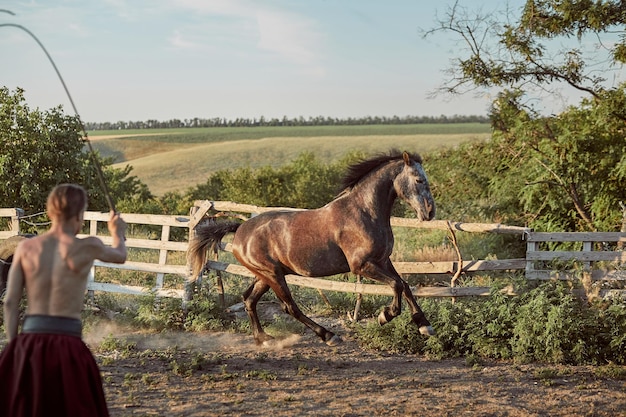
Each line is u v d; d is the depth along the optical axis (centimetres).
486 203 2008
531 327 808
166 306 1000
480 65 1652
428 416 601
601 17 1491
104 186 458
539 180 1683
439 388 695
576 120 1669
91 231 1119
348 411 611
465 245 1680
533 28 1587
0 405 394
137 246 1060
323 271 842
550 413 614
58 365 394
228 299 1065
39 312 405
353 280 1175
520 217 1784
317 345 894
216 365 787
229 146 11075
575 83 1644
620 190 1597
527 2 1603
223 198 3844
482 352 830
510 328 842
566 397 664
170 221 1041
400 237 1853
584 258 888
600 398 661
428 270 924
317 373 756
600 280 877
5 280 976
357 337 927
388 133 15400
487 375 749
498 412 614
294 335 934
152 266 1042
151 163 9562
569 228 1706
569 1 1526
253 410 611
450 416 601
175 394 659
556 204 1656
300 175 3878
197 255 943
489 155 2109
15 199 2314
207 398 648
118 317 998
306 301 1098
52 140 2362
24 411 388
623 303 834
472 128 16838
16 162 2294
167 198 3462
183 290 1018
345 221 819
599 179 1612
